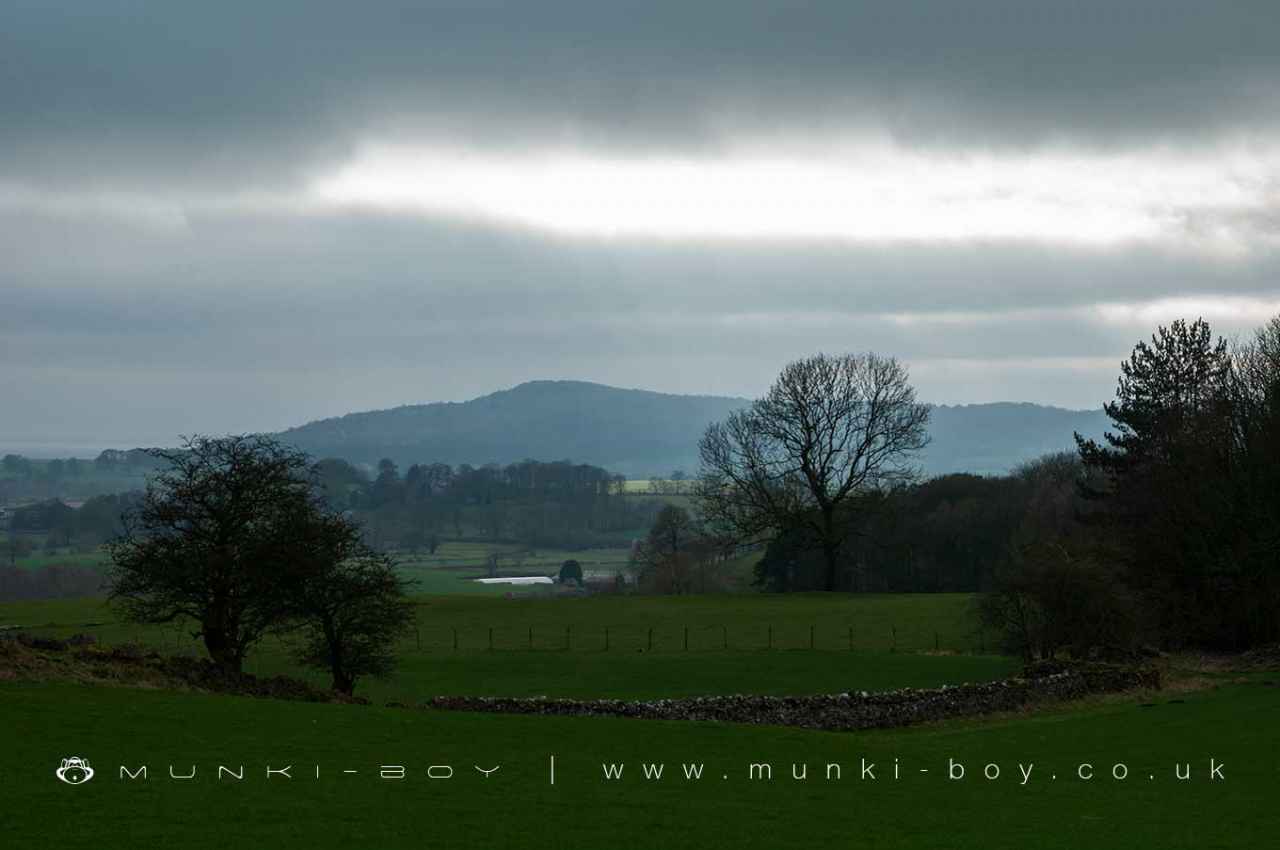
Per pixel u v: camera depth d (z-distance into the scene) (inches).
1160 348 4722.0
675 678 3137.3
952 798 1521.9
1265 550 3720.5
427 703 2174.0
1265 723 2207.2
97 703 1603.1
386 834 1154.7
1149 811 1493.6
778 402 5290.4
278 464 2573.8
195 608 2573.8
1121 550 3838.6
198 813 1176.2
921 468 5324.8
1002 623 3331.7
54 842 1059.9
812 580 6451.8
